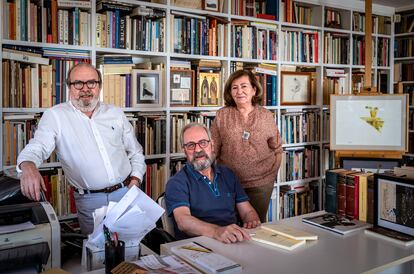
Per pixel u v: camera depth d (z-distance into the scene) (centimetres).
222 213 226
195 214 222
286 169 429
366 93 395
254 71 397
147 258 158
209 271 150
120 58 324
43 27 287
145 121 337
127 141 261
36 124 289
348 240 187
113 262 146
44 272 144
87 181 241
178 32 350
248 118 287
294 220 218
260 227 202
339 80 472
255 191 286
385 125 386
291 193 431
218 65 377
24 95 283
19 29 278
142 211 157
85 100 233
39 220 160
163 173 349
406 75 541
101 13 318
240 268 151
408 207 188
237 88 283
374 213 201
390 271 210
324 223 208
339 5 461
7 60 275
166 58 344
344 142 396
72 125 236
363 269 154
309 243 183
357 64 489
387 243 183
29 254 148
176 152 357
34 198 181
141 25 330
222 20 371
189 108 358
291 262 160
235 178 240
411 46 529
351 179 217
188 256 161
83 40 305
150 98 338
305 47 438
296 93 434
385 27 527
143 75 334
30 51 284
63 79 299
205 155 223
